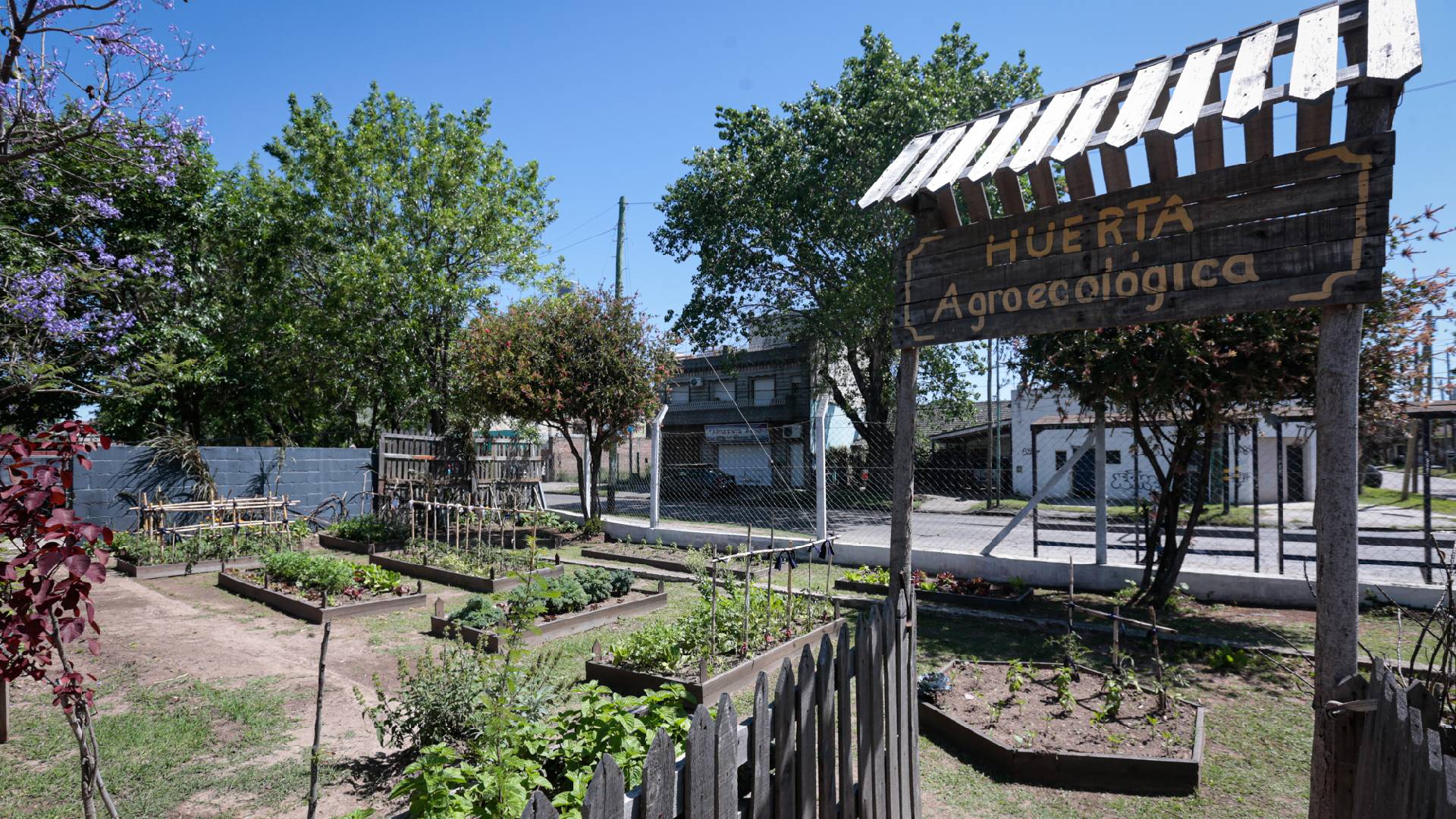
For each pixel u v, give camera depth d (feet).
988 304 12.80
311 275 68.54
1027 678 20.02
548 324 51.39
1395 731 8.80
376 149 66.74
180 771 15.35
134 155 30.94
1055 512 74.49
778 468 100.12
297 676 21.22
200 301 60.64
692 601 30.63
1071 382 27.76
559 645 23.97
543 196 75.56
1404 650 22.49
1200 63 11.43
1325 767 10.06
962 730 16.62
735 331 84.89
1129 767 14.69
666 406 48.55
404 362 64.75
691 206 83.25
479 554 38.65
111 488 46.21
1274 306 9.98
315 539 50.29
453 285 66.44
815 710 9.43
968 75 74.08
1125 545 46.57
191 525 46.42
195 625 27.02
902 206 14.33
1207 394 24.32
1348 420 9.75
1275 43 10.95
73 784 14.78
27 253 36.45
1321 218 9.68
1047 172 12.98
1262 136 10.55
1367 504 65.41
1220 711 18.45
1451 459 93.71
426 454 61.26
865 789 10.20
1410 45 9.21
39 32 24.98
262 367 68.13
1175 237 10.81
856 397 111.55
